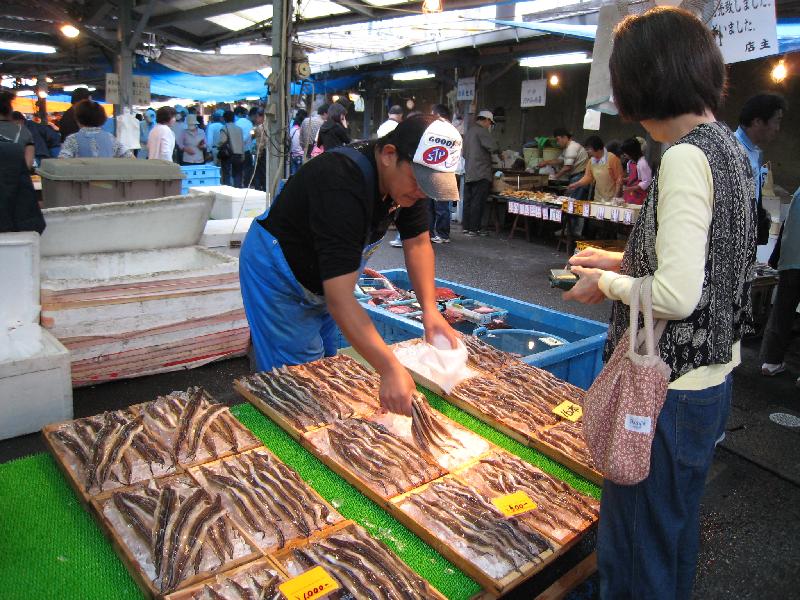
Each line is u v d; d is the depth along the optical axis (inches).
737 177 58.6
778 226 255.3
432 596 64.6
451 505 80.7
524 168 491.5
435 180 75.7
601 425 63.0
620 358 63.2
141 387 161.5
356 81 597.9
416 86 649.0
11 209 137.9
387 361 78.8
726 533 113.7
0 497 82.6
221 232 198.2
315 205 81.1
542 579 90.4
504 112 525.3
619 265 73.2
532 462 97.3
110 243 173.2
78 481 81.0
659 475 63.7
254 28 442.6
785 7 257.3
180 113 541.3
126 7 409.1
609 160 350.0
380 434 96.2
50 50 575.8
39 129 386.3
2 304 137.9
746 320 66.0
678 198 56.3
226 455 88.7
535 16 367.2
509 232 443.5
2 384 128.4
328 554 69.9
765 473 136.1
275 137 239.3
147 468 83.3
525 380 119.5
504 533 75.5
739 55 127.0
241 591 63.8
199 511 73.3
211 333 172.6
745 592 98.3
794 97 358.9
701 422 62.4
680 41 58.0
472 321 189.0
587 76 494.6
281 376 114.0
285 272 107.7
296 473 85.4
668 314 57.7
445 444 95.3
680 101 59.4
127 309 156.6
